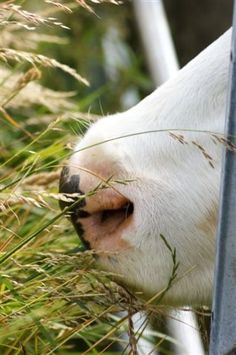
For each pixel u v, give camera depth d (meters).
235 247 4.24
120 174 4.59
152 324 5.17
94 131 4.78
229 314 4.26
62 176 4.70
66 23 9.41
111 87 9.25
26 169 5.45
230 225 4.23
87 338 5.37
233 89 4.25
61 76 8.83
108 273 4.52
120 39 9.81
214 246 4.56
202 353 5.54
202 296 4.63
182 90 4.73
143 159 4.62
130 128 4.72
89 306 4.81
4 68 6.21
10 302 4.85
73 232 5.46
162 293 4.58
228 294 4.26
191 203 4.54
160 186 4.55
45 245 5.36
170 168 4.59
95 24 9.70
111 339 5.24
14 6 4.75
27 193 4.73
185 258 4.55
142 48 8.73
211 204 4.55
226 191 4.23
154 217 4.52
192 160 4.59
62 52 9.12
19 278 4.93
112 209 4.57
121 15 9.86
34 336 4.96
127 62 9.63
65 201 4.59
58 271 4.89
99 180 4.58
